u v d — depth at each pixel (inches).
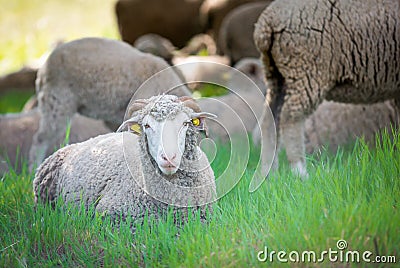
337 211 499.8
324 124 835.4
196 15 1724.9
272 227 499.8
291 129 686.5
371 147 794.2
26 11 2413.9
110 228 540.1
